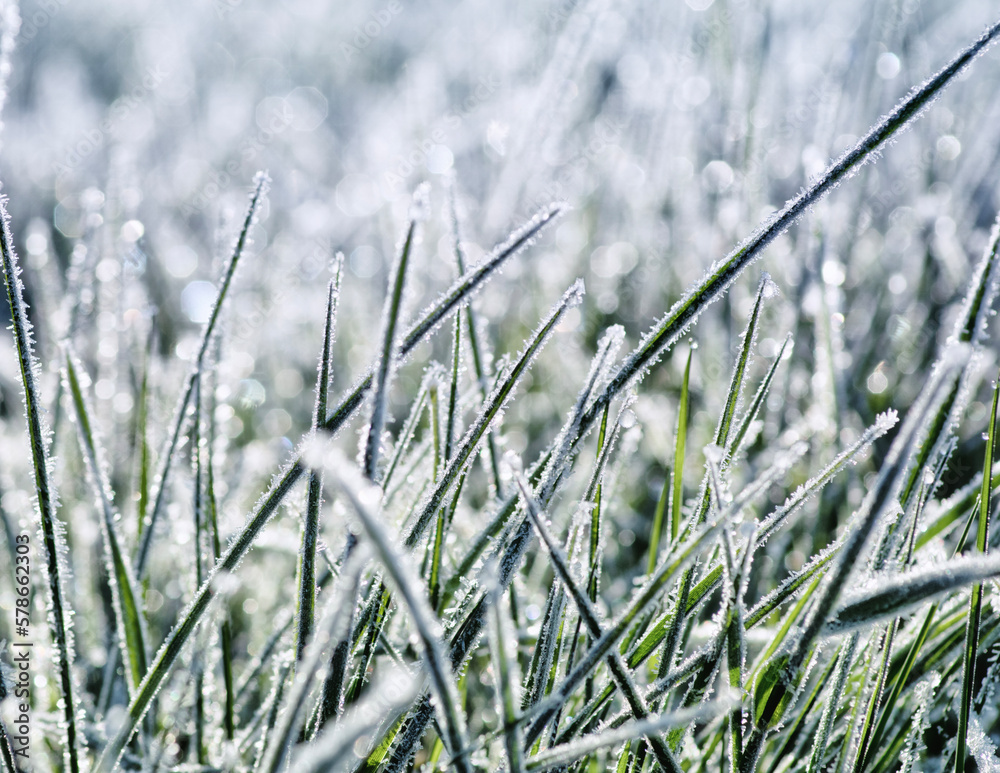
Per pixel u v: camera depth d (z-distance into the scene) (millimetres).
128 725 353
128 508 451
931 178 738
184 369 510
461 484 378
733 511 327
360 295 820
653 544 404
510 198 716
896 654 371
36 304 549
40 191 979
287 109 1227
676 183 751
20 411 574
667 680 348
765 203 646
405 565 313
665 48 827
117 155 549
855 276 754
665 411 613
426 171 792
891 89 733
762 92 673
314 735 343
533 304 750
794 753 372
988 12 841
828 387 469
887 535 349
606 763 385
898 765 376
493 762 391
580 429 350
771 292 353
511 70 866
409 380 713
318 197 1099
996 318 612
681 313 346
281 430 702
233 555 348
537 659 359
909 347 627
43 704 404
